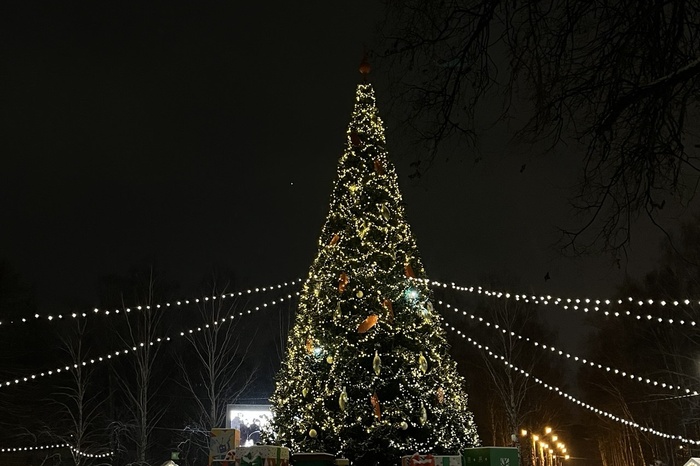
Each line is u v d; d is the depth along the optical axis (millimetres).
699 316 29672
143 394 28812
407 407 13859
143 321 32969
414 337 14523
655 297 33844
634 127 4570
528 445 41969
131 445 36312
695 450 32531
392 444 13531
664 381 35312
